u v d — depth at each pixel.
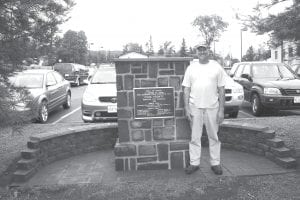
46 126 9.18
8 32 5.87
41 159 6.25
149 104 6.02
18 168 5.76
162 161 6.08
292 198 4.74
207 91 5.59
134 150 6.04
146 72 6.00
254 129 6.64
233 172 5.75
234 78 13.88
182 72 6.04
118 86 6.02
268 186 5.14
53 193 5.12
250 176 5.57
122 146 6.03
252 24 6.73
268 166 5.99
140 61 5.96
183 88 5.94
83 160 6.67
